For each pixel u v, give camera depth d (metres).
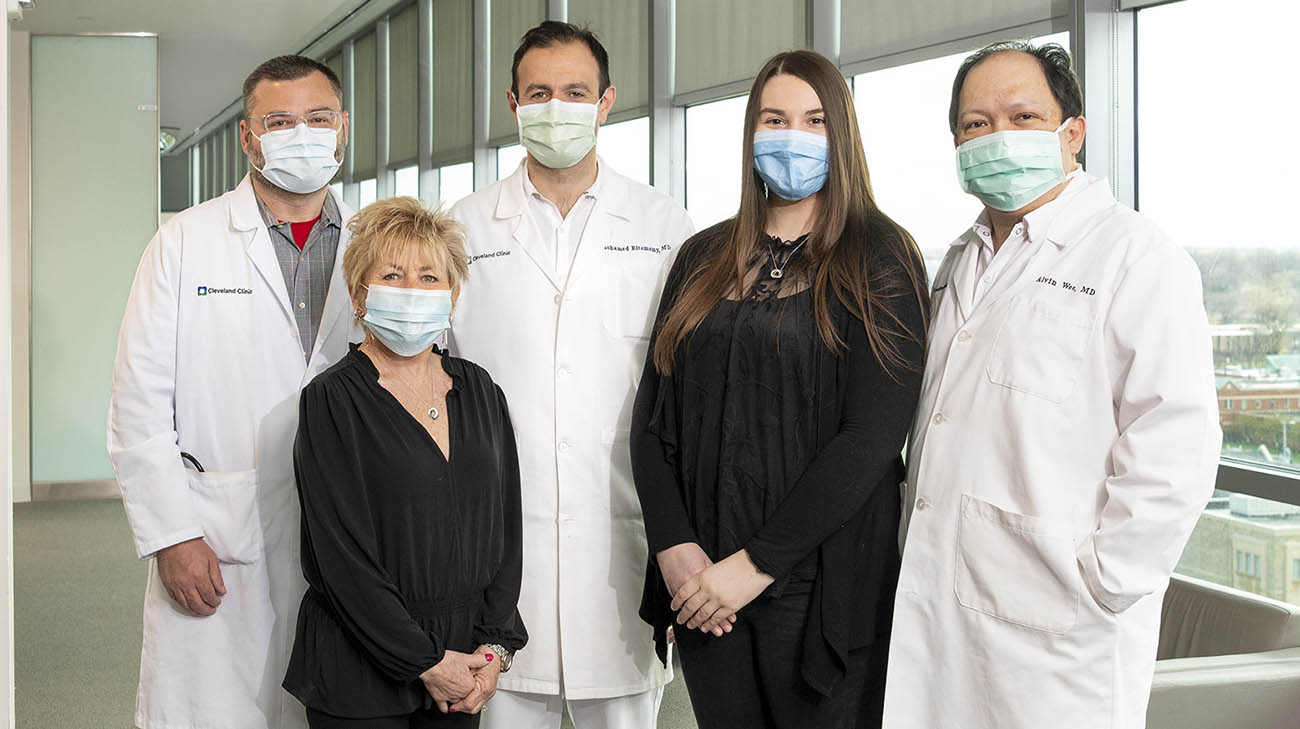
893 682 1.90
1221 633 2.52
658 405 2.07
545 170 2.40
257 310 2.31
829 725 1.90
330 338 2.34
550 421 2.31
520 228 2.38
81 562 5.98
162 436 2.25
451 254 2.12
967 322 1.93
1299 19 3.05
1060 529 1.77
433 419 2.08
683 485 2.04
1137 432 1.73
